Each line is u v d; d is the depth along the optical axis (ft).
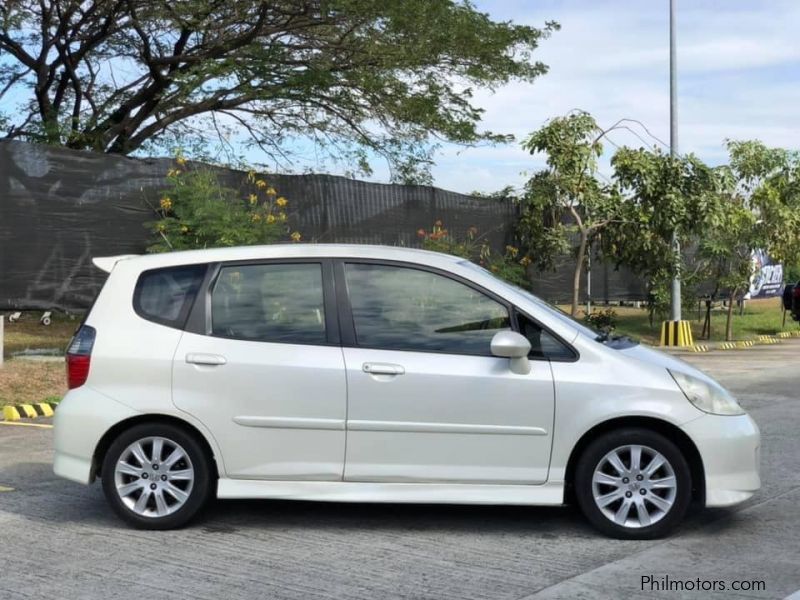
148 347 18.42
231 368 18.10
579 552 17.15
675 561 16.57
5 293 36.78
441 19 51.08
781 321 83.46
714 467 17.63
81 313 38.81
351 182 47.98
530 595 14.85
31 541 17.90
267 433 18.01
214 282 18.81
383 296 18.54
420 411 17.74
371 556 16.94
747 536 18.13
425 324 18.35
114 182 39.75
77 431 18.33
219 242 40.14
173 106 58.49
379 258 18.76
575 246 61.21
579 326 18.89
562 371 17.80
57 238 38.17
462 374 17.76
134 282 19.02
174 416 18.19
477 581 15.55
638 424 17.87
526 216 56.49
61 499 21.16
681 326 62.23
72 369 18.72
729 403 18.13
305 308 18.54
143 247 40.60
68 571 16.11
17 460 25.23
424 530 18.61
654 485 17.76
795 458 25.53
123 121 57.82
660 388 17.70
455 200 53.16
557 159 57.57
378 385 17.80
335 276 18.69
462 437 17.74
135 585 15.38
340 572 16.05
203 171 42.09
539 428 17.67
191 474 18.37
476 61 54.60
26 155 37.29
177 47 56.75
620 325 69.10
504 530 18.58
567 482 18.11
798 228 70.03
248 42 52.65
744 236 66.13
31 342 42.80
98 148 55.21
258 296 18.71
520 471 17.75
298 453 17.99
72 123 55.67
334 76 52.65
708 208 59.11
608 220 59.47
